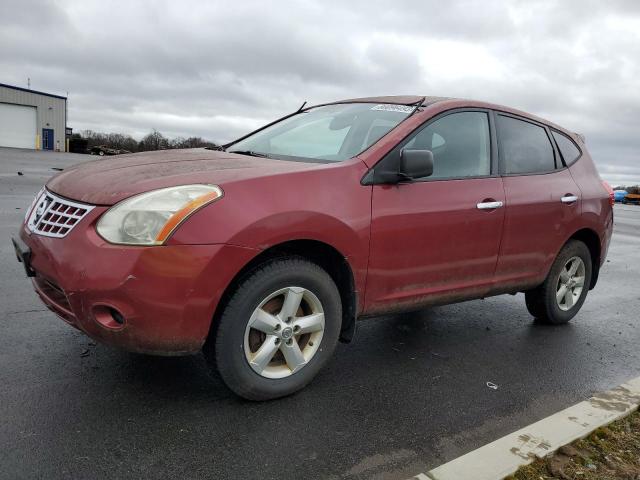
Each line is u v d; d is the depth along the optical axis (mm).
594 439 2957
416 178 3402
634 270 8820
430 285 3736
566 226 4707
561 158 4918
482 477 2508
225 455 2596
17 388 3057
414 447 2807
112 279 2564
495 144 4254
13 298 4582
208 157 3502
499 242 4113
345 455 2682
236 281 2895
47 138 53406
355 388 3436
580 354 4418
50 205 3006
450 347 4336
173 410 2965
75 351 3602
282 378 3131
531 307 5055
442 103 3998
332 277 3402
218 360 2883
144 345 2684
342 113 4219
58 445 2566
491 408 3318
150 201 2672
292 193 2982
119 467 2447
